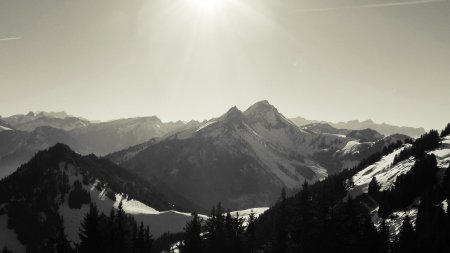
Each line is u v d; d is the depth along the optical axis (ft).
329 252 196.75
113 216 178.29
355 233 203.31
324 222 205.87
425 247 205.05
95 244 152.87
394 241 219.00
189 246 229.04
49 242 183.42
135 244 191.21
